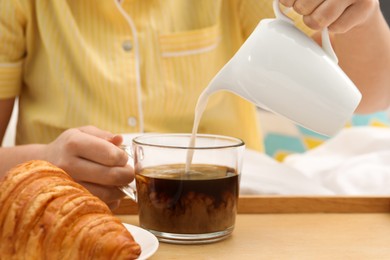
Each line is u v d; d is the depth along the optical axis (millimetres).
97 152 866
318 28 775
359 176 1413
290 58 738
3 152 1000
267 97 751
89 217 639
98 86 1214
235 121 1372
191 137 825
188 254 745
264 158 1209
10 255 635
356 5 792
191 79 1262
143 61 1240
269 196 926
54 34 1216
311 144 1928
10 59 1239
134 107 1227
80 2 1224
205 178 768
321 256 740
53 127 1237
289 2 785
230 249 763
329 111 745
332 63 753
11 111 1294
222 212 779
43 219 630
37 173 664
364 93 1240
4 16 1198
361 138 1783
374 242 793
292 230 841
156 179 770
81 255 625
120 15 1220
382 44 1153
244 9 1332
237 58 761
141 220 800
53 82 1229
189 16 1270
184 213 767
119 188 879
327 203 927
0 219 641
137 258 660
